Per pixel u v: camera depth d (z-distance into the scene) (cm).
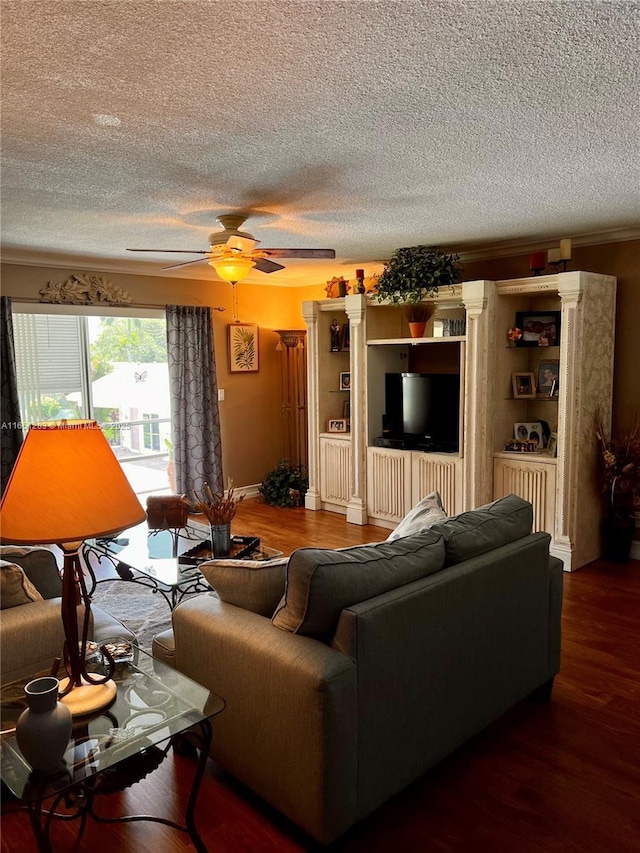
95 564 502
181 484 662
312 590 204
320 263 642
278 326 758
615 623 382
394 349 618
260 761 215
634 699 300
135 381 668
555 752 260
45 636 240
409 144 272
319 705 192
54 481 180
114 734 183
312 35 175
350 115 237
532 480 494
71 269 583
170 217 412
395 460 578
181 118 239
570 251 470
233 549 381
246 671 215
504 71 200
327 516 641
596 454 487
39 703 164
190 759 257
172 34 174
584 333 454
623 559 487
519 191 355
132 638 279
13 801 199
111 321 642
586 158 294
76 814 210
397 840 213
